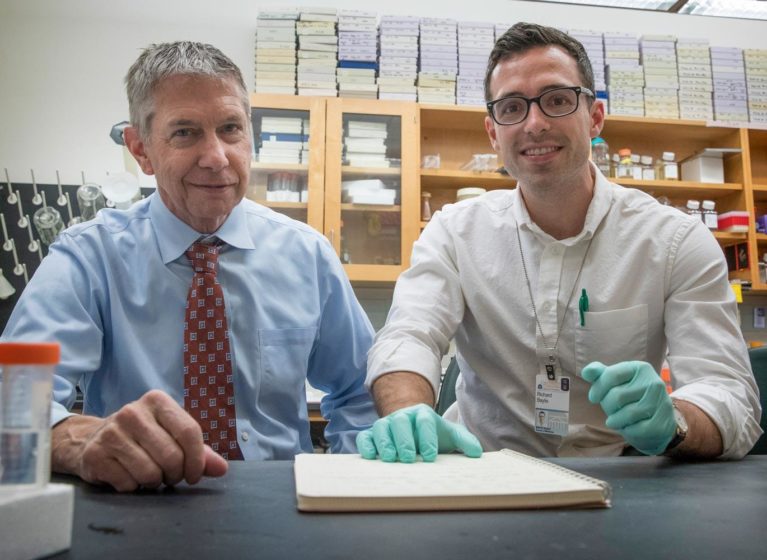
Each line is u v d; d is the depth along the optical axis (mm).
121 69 3053
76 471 629
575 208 1212
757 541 407
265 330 1135
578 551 384
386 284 3029
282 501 517
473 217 1339
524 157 1166
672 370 1053
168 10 3131
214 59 1057
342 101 2865
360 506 478
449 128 3207
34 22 3016
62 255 1084
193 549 384
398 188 2912
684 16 3508
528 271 1249
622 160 3031
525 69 1153
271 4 3209
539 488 506
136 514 471
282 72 2877
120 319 1074
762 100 3156
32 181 2885
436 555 373
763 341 3268
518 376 1254
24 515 356
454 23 3016
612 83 3041
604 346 1183
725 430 839
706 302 1073
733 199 3168
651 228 1177
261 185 2830
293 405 1165
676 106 3084
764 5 3420
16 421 382
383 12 3303
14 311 1027
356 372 1262
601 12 3455
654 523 452
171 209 1134
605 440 1230
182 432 568
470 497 486
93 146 2977
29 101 2961
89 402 1137
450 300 1261
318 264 1269
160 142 1047
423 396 999
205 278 1088
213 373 1042
